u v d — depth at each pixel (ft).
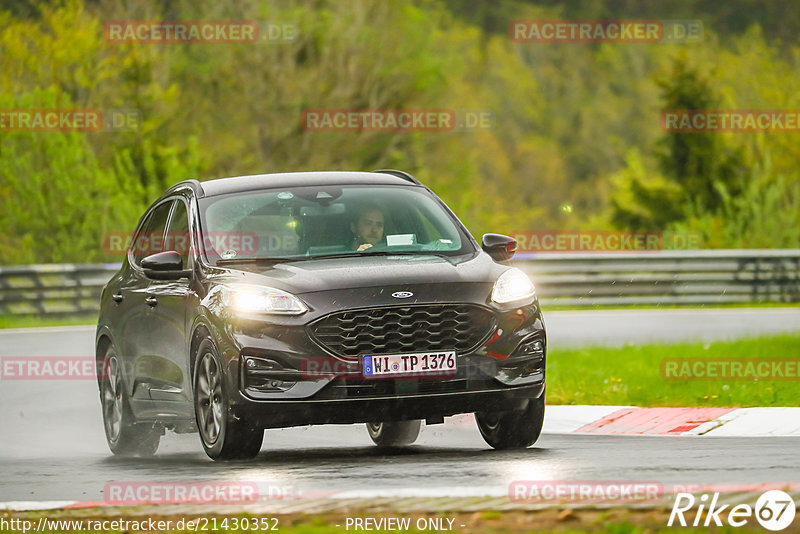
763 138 479.00
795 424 113.29
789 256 315.78
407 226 105.29
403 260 99.30
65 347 212.84
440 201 110.42
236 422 93.50
